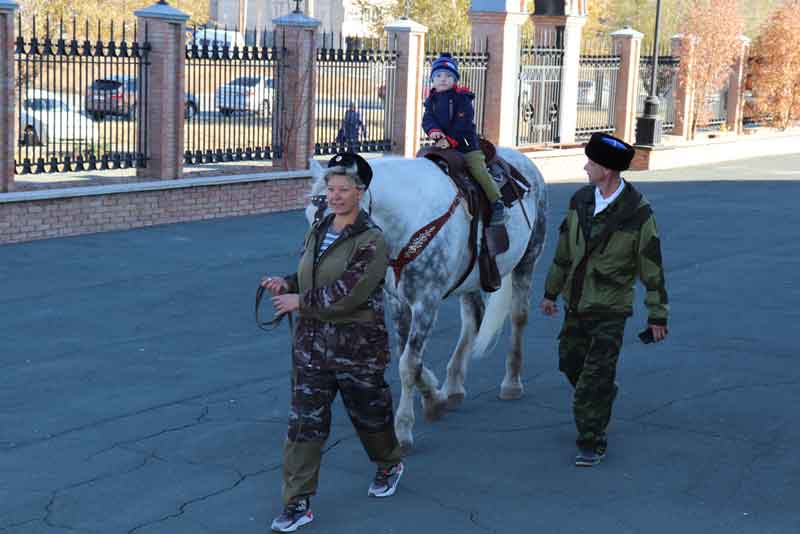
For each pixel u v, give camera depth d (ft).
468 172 24.17
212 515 19.75
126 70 78.02
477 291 26.43
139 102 56.54
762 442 24.06
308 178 64.39
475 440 24.12
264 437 24.14
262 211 62.03
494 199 24.31
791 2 116.57
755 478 21.83
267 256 48.34
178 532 18.98
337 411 26.03
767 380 29.07
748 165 99.14
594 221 22.03
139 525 19.25
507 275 26.32
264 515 19.77
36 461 22.43
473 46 80.48
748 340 33.58
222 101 63.93
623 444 23.82
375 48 74.33
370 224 18.83
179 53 57.16
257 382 28.60
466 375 29.55
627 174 88.89
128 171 61.82
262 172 63.10
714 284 43.09
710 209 66.90
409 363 22.77
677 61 103.96
